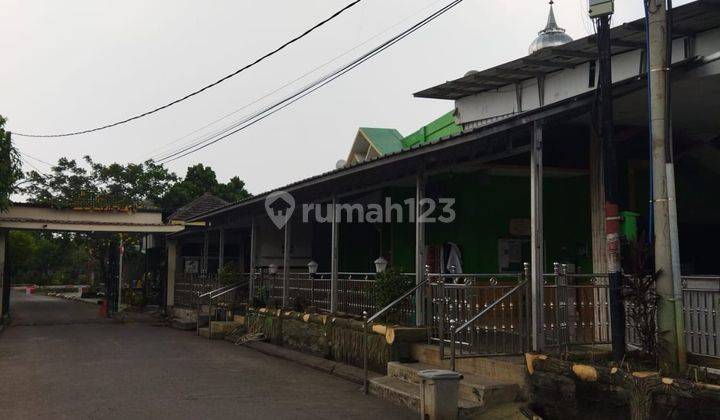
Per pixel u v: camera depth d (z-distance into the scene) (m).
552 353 7.81
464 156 9.72
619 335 7.11
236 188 44.03
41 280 67.12
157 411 8.47
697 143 10.80
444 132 17.67
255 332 16.58
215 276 20.39
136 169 39.78
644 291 6.93
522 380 7.98
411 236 14.52
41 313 27.80
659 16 6.94
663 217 6.87
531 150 8.33
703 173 11.52
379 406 8.87
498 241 12.34
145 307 27.45
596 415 6.76
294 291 15.43
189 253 27.33
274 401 9.17
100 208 22.89
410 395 8.69
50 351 14.85
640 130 10.25
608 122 7.27
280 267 20.55
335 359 12.36
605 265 9.39
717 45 8.48
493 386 7.96
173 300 24.72
